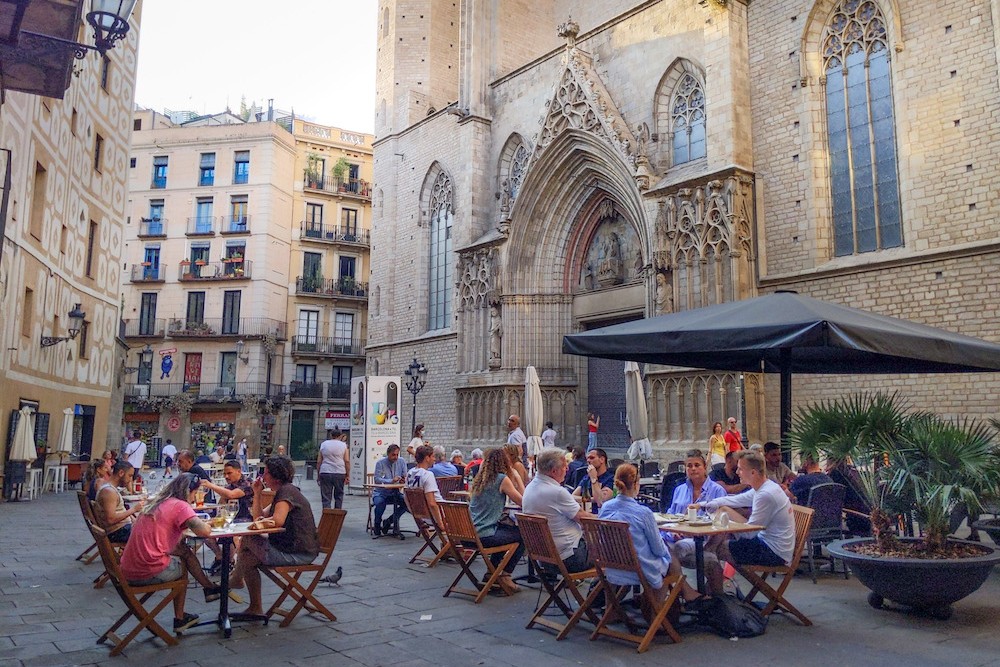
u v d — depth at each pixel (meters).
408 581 10.59
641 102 26.31
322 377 54.12
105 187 29.73
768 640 7.44
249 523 8.59
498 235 30.27
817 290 20.19
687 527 7.83
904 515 10.49
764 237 21.53
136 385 51.75
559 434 28.84
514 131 32.00
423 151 37.78
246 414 50.22
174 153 54.62
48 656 6.93
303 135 56.38
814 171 20.61
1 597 9.43
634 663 6.75
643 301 26.31
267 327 51.91
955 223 17.80
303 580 10.66
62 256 25.30
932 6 18.69
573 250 29.75
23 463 21.00
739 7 22.62
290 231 54.75
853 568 8.60
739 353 12.42
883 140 19.59
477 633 7.81
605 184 27.72
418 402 35.66
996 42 17.22
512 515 9.94
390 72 40.66
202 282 52.72
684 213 22.80
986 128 17.42
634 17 26.97
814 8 20.98
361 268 56.88
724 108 22.02
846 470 11.43
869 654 6.92
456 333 33.53
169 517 7.53
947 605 8.18
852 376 19.19
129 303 53.56
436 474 15.28
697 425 21.92
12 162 20.03
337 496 17.95
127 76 32.12
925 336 9.23
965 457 8.16
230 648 7.25
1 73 11.36
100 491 10.07
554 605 9.07
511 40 34.69
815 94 20.94
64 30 10.50
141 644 7.40
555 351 29.44
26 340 22.31
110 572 7.26
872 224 19.67
